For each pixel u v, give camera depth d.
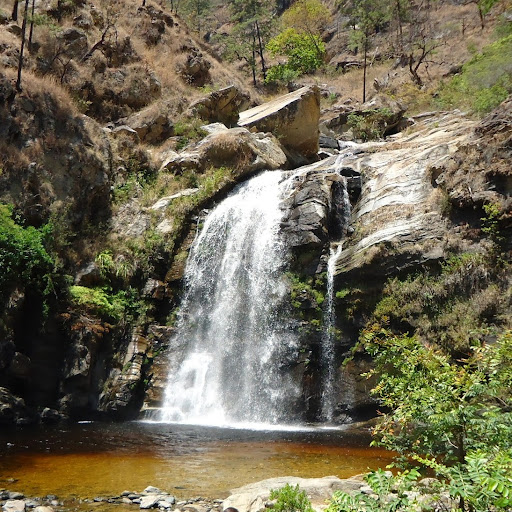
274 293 18.19
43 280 16.56
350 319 16.66
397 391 6.40
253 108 32.66
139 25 33.81
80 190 20.11
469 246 15.59
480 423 5.60
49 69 25.16
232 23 64.19
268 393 16.84
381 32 57.09
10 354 15.13
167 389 17.19
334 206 19.78
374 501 4.73
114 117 27.17
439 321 15.06
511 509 4.32
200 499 7.84
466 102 31.73
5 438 12.12
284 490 6.02
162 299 19.20
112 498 7.77
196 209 21.67
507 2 48.97
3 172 18.09
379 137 34.94
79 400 16.31
